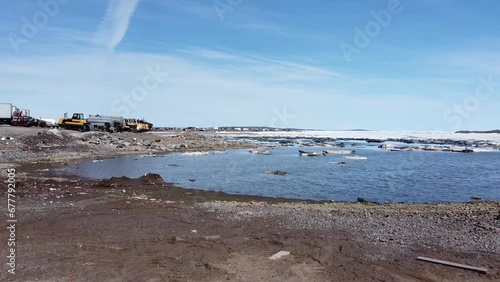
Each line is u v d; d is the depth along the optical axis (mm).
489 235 10234
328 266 8148
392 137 144875
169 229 10977
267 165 36781
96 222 11523
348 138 129750
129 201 15383
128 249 9039
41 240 9570
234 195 19938
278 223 11930
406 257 8719
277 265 8141
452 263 8188
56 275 7289
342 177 28844
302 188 23453
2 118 54375
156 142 55844
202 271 7703
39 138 39344
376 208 15266
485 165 38969
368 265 8203
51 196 15953
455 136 159000
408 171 33250
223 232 10789
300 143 82250
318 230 11094
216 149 57094
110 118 62594
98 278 7207
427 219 12297
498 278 7461
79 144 42906
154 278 7273
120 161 36594
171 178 26344
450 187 24703
